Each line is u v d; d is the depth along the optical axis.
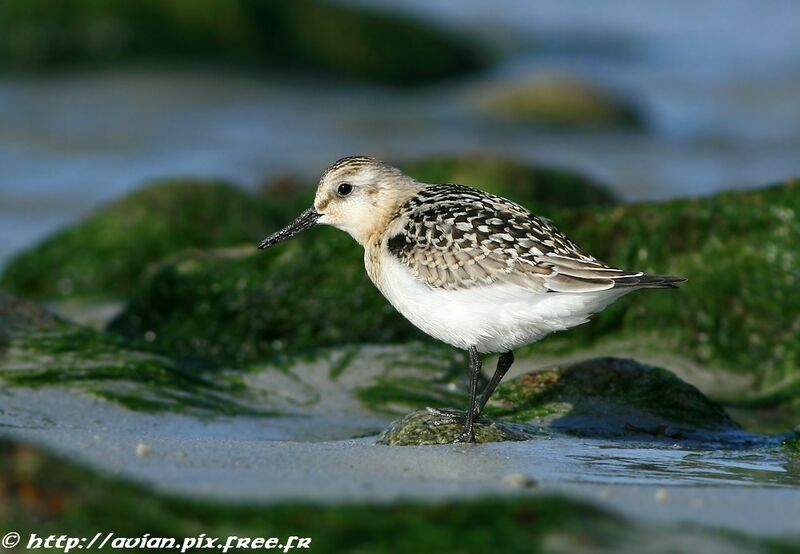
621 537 6.17
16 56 32.38
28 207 22.45
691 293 14.03
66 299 17.44
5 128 27.69
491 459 8.70
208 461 8.05
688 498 7.48
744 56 35.16
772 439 10.41
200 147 27.00
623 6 41.03
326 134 28.69
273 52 34.00
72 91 31.16
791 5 39.53
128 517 6.38
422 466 8.27
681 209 14.46
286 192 22.41
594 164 26.11
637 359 13.66
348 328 14.23
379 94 33.66
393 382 12.44
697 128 29.17
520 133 29.11
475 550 6.01
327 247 14.69
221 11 33.84
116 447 8.49
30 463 6.53
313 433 11.10
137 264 18.03
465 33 38.62
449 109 31.31
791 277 13.98
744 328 13.85
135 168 25.09
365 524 6.35
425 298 9.62
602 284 9.10
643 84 33.28
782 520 6.95
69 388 11.45
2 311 12.63
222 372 12.66
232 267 14.85
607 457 9.01
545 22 39.62
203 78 32.53
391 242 9.91
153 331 14.67
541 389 11.16
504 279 9.30
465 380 12.59
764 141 27.91
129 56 32.81
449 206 9.87
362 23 35.62
